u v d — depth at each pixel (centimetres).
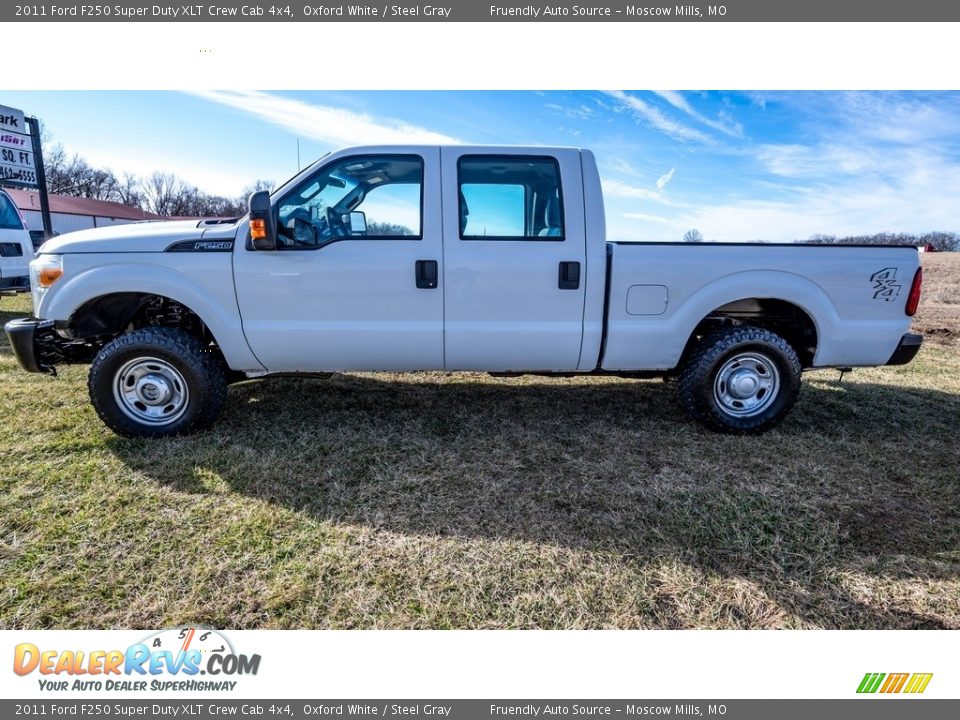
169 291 329
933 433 387
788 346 359
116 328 357
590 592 217
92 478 297
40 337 325
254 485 295
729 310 377
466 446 353
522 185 344
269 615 204
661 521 268
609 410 428
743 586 223
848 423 404
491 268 338
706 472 321
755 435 375
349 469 316
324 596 213
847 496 295
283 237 332
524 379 524
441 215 337
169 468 310
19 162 1252
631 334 352
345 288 337
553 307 346
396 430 377
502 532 257
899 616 209
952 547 252
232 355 345
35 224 3628
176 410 351
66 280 327
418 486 299
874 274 354
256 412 405
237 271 332
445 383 502
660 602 214
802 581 227
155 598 210
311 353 347
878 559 242
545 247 340
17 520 255
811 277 351
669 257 346
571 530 259
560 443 360
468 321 345
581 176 342
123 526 254
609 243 354
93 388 334
